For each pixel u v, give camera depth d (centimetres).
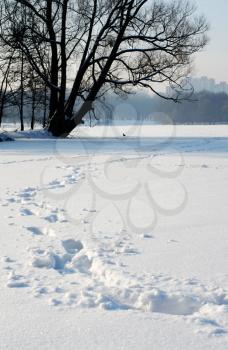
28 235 635
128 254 543
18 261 528
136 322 378
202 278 464
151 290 430
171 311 410
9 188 1034
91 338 353
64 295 431
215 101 10700
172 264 507
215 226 678
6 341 350
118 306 410
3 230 663
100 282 468
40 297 427
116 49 3197
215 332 359
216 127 6556
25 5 2995
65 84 3253
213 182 1103
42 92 3909
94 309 402
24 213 777
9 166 1486
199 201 868
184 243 590
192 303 409
